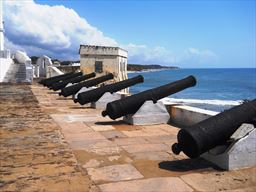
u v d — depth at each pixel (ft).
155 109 27.04
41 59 125.39
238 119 15.89
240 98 164.66
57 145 19.81
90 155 17.66
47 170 15.11
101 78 47.34
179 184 13.30
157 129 24.94
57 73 97.25
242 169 15.11
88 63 92.94
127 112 26.76
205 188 12.86
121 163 16.20
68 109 36.94
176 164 15.96
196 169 15.19
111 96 37.68
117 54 93.04
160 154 17.81
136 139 21.53
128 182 13.56
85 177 14.16
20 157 17.21
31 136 22.27
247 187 12.94
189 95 183.42
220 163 15.38
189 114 25.20
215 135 15.12
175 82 28.14
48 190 12.72
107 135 22.79
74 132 23.81
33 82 89.10
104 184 13.34
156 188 12.90
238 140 15.08
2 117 30.58
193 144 14.76
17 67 103.14
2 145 19.75
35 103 42.91
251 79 377.30
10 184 13.34
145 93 27.27
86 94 37.01
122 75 98.73
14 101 45.29
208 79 377.09
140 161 16.51
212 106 114.32
